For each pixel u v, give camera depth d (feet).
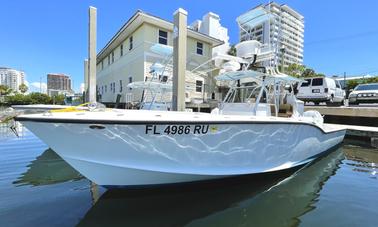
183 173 11.94
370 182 15.39
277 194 13.10
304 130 16.19
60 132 10.05
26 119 9.81
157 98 45.21
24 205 11.53
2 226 9.66
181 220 10.36
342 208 11.64
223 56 21.58
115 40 61.41
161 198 12.17
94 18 35.60
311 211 11.30
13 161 19.89
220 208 11.41
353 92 39.29
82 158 10.77
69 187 13.91
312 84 44.16
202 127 11.57
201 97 51.78
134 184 11.80
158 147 11.14
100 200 11.88
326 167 18.57
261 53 19.11
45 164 19.01
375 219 10.61
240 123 12.36
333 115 34.60
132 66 53.98
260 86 18.62
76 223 9.96
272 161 14.53
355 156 22.08
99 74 88.94
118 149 10.71
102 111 12.40
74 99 85.51
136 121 10.34
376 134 26.32
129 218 10.40
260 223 10.21
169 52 36.58
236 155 12.94
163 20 48.39
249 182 14.42
